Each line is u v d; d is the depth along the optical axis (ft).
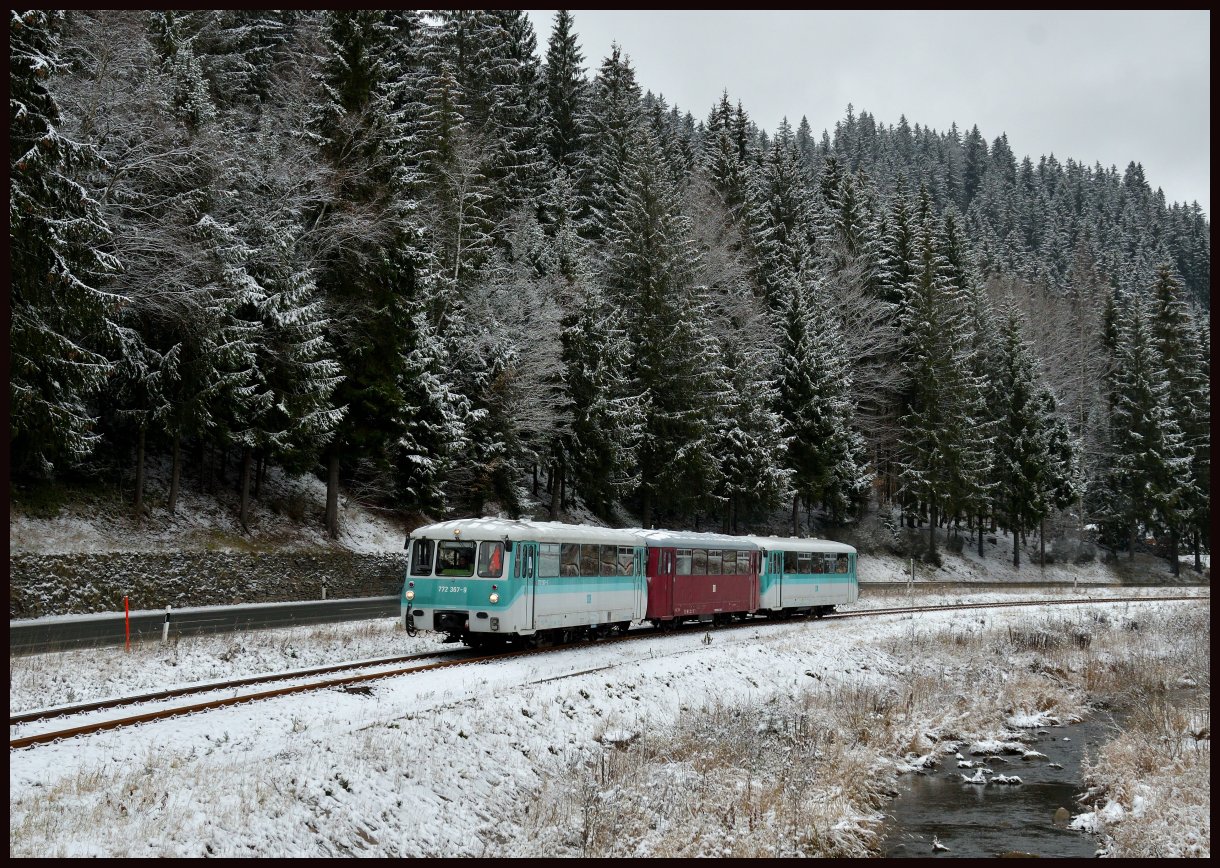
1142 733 62.13
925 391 198.90
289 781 35.29
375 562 126.21
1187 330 254.68
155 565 96.32
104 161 76.84
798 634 92.73
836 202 233.76
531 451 147.64
